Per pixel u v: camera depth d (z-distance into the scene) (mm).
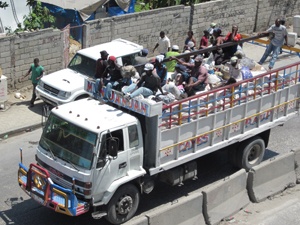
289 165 14242
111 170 11438
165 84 13258
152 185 12453
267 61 20375
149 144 12078
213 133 13180
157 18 22609
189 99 12297
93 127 11320
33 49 19375
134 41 22328
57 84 16984
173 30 23344
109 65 12867
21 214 12570
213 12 24328
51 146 11891
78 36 22359
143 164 12211
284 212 13156
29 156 15359
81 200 11445
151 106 11469
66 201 11039
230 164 14930
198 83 13164
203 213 12250
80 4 22688
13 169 14586
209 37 20219
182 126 12375
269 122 14586
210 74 13859
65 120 11766
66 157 11555
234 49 15766
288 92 14797
